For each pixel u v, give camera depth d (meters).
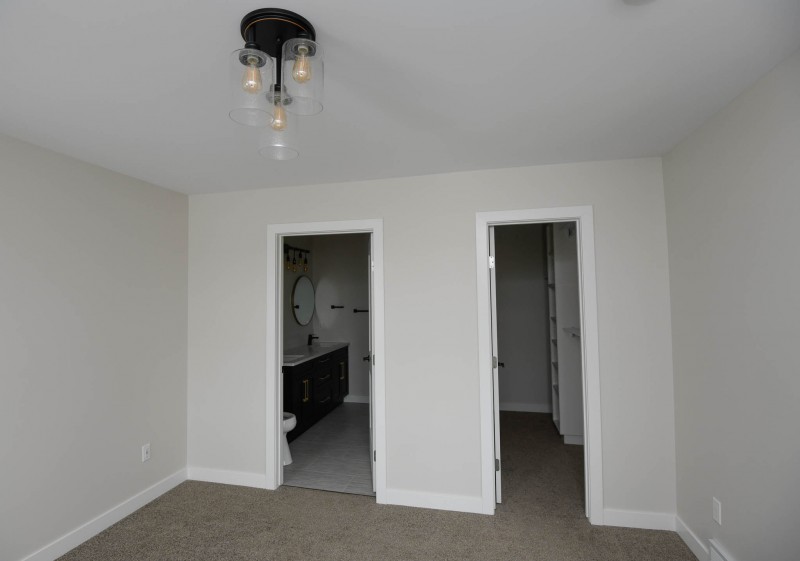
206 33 1.31
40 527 2.25
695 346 2.27
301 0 1.16
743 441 1.85
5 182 2.14
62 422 2.39
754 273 1.75
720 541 2.04
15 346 2.16
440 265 2.92
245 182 3.09
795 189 1.51
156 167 2.71
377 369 2.98
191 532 2.58
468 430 2.83
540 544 2.42
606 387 2.64
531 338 5.20
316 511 2.83
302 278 5.54
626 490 2.60
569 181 2.74
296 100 1.24
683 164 2.35
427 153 2.52
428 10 1.22
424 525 2.64
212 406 3.32
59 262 2.40
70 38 1.32
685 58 1.52
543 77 1.64
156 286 3.10
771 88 1.62
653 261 2.61
